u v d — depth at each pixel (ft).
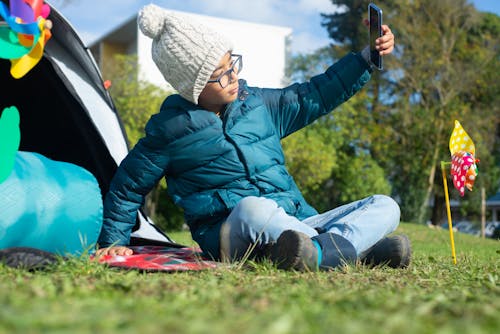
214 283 6.95
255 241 9.37
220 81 9.96
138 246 13.42
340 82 11.01
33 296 5.44
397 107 72.59
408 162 71.46
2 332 3.74
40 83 14.75
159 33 10.07
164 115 10.34
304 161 54.49
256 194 10.28
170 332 3.80
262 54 83.46
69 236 9.47
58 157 15.55
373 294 6.02
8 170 8.59
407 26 70.18
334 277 7.88
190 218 10.48
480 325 4.34
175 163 10.46
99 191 10.09
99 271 7.83
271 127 10.73
